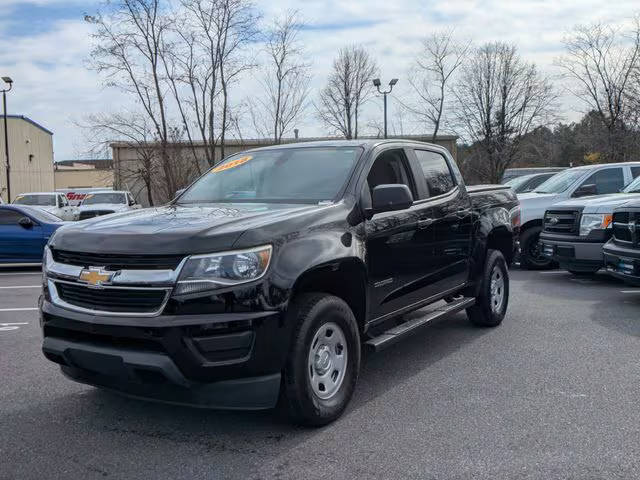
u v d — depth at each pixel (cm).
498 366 536
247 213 412
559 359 553
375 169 493
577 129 3509
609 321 700
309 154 514
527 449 367
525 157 4031
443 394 466
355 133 3206
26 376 521
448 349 595
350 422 412
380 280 463
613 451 363
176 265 348
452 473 338
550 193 1178
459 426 403
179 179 2562
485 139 3769
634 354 564
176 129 2516
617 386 477
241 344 348
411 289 513
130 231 371
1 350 612
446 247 572
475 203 642
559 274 1095
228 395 353
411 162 550
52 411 438
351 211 441
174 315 344
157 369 341
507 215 707
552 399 451
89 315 362
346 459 356
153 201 3022
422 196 545
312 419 389
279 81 2534
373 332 499
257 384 356
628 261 741
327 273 405
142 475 339
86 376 389
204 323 342
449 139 3862
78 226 409
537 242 1140
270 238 368
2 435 396
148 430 402
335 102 3231
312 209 418
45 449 374
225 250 352
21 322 760
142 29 2270
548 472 338
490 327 680
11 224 1328
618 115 2767
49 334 392
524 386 482
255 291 353
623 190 1059
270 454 364
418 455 361
